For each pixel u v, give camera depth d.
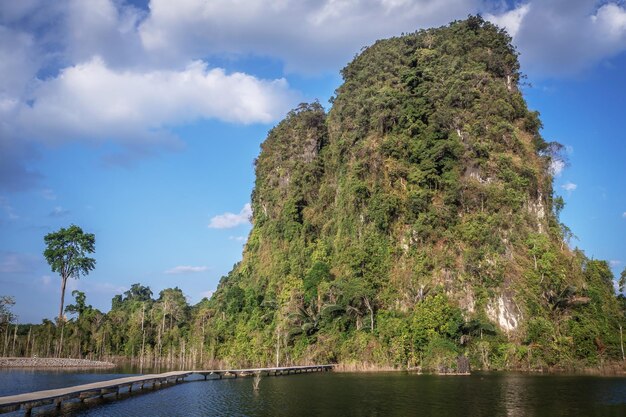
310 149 104.88
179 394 41.59
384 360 65.00
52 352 103.75
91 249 117.12
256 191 117.81
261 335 81.44
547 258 69.94
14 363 85.75
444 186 78.75
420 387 44.09
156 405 35.41
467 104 85.44
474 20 101.50
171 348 104.31
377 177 82.00
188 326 113.00
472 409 32.28
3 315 105.06
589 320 66.94
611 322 71.19
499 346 63.59
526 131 89.69
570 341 62.88
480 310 67.00
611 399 36.28
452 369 58.16
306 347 72.88
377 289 73.50
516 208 74.69
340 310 72.50
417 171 79.38
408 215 77.12
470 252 70.25
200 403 36.19
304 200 100.31
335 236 88.94
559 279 69.00
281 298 84.88
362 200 83.25
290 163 105.88
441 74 89.50
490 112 84.19
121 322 118.00
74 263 113.50
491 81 88.62
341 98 101.44
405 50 97.38
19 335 109.38
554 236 78.75
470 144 79.88
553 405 33.62
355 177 84.88
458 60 91.81
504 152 81.19
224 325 94.75
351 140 91.38
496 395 38.47
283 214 100.81
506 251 71.31
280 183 106.81
